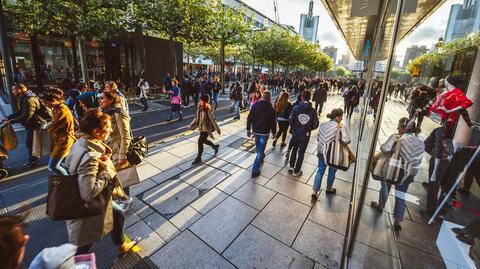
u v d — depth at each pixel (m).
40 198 3.54
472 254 1.26
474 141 1.19
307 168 5.01
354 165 5.23
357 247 2.34
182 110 11.21
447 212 1.42
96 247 2.65
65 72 13.73
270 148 6.24
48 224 2.96
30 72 12.55
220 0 14.40
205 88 11.34
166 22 11.23
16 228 0.89
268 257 2.57
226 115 10.48
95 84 9.57
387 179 2.13
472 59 1.10
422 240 1.64
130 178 3.07
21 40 11.94
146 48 16.02
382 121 2.10
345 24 8.33
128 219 3.11
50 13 7.44
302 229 3.03
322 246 2.75
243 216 3.25
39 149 4.28
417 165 1.73
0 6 6.46
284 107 6.04
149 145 6.05
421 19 1.82
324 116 11.23
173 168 4.70
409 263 1.73
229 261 2.51
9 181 4.00
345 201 3.71
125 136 3.00
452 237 1.37
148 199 3.59
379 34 4.45
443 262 1.43
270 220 3.19
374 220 2.29
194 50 31.31
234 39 15.65
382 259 2.08
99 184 1.87
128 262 2.45
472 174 1.25
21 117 4.11
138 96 14.40
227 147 6.05
